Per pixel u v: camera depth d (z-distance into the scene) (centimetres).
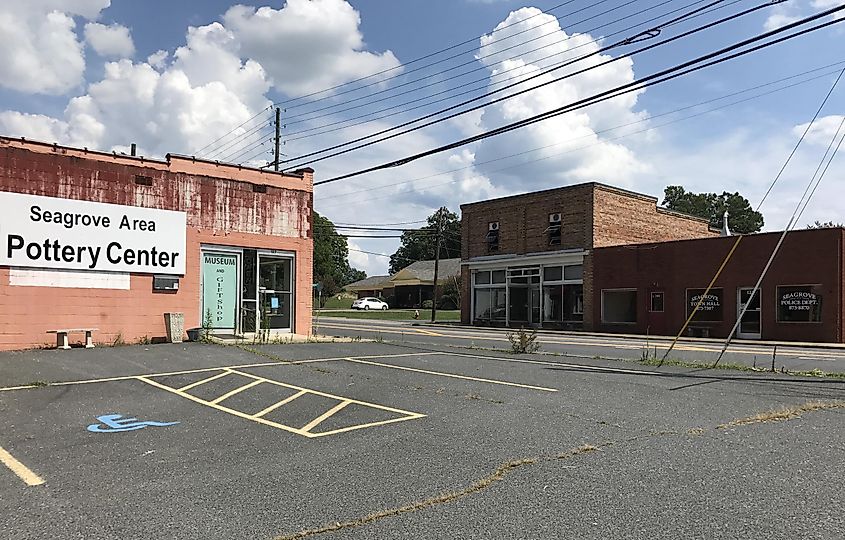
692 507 534
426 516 520
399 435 805
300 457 709
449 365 1502
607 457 693
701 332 3130
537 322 3888
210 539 478
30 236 1625
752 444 752
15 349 1598
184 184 1900
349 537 479
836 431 823
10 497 575
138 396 1085
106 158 1756
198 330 1848
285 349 1722
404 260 11400
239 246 2003
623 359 1767
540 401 1038
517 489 584
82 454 725
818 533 477
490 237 4191
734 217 8631
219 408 991
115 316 1755
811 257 2830
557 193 3809
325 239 8450
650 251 3369
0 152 1593
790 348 2420
